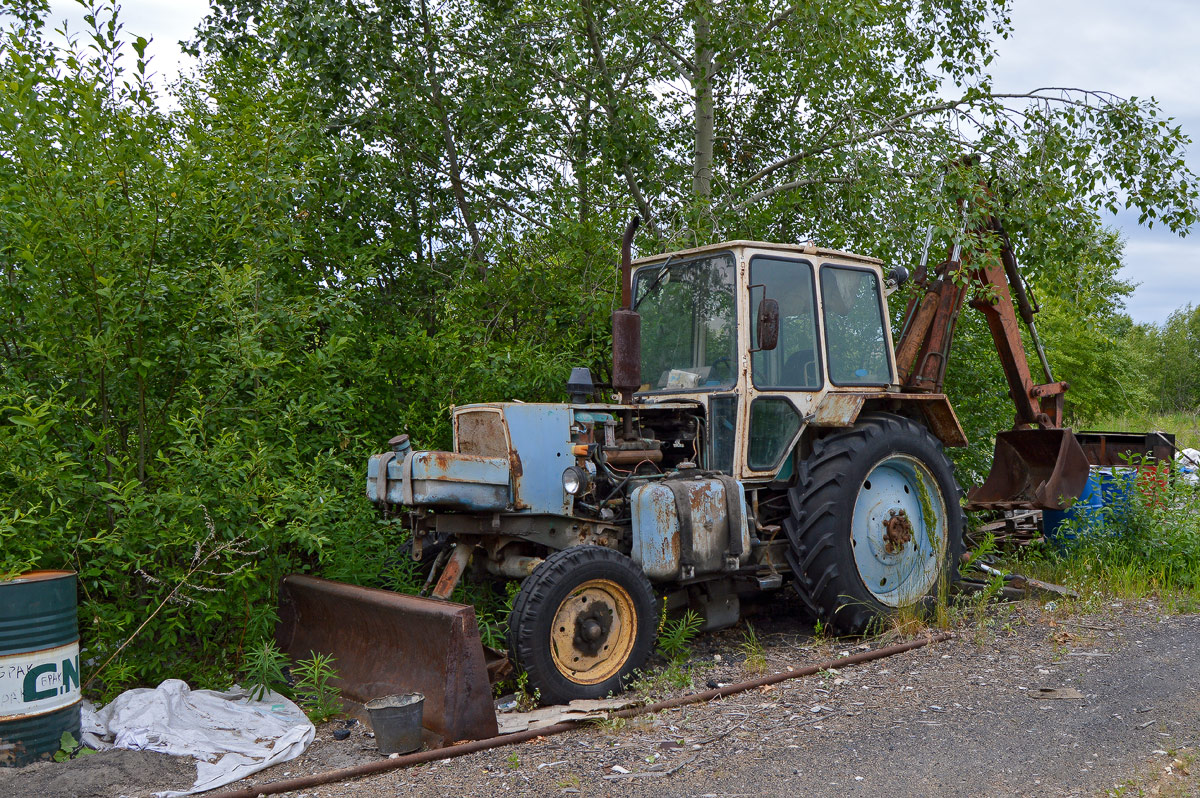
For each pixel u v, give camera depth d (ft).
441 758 11.74
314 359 17.60
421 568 18.07
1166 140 24.80
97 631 14.23
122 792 10.66
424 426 21.44
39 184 14.40
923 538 18.93
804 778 10.59
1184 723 12.02
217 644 15.40
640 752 11.69
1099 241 25.80
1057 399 24.03
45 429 13.14
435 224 27.30
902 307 26.08
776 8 29.35
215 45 24.73
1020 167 25.05
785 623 19.17
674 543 15.39
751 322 17.15
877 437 17.78
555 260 25.77
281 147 18.93
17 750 11.35
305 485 15.37
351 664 14.29
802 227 31.65
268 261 18.01
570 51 26.09
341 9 25.16
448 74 27.45
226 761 11.60
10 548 13.19
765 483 17.52
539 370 22.82
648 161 28.78
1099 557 21.88
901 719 12.57
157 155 16.51
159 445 16.10
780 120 33.50
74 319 14.78
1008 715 12.58
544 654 13.69
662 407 17.03
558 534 15.88
